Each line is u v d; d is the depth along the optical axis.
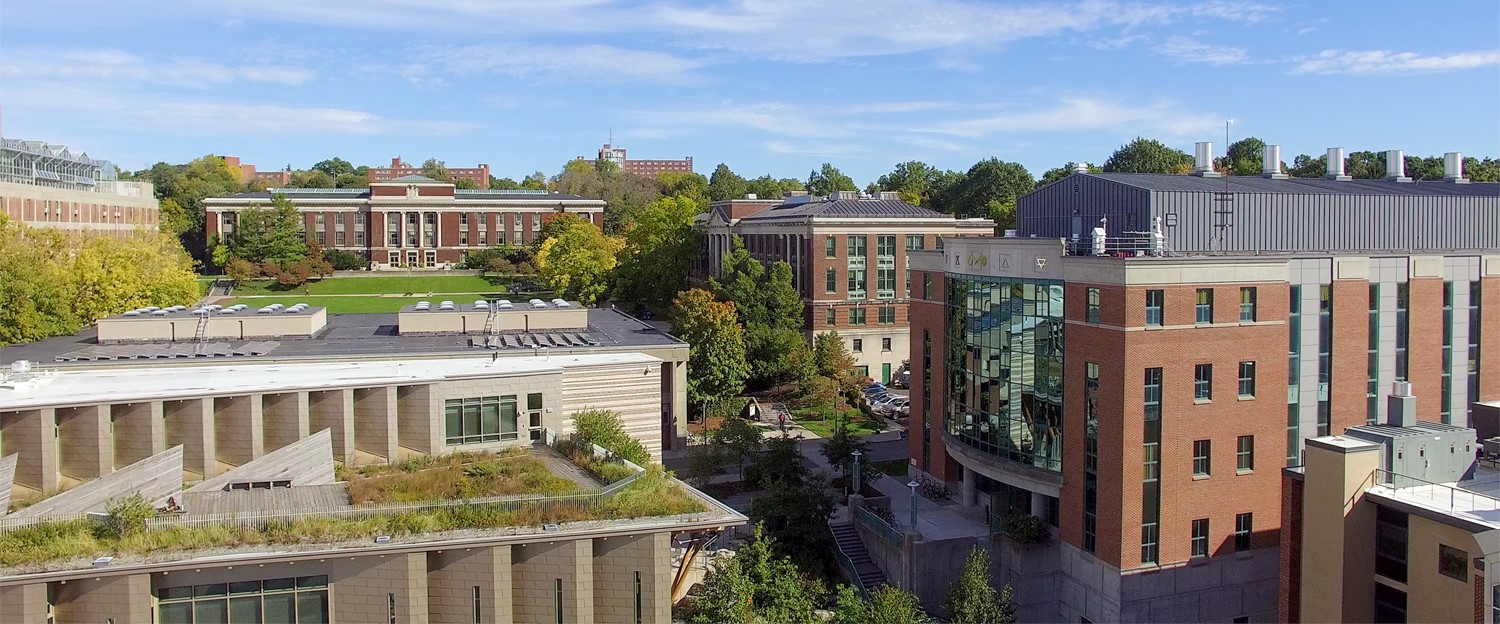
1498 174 141.88
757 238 129.50
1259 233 57.75
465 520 37.75
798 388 99.25
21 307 69.81
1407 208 61.38
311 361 59.38
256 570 35.44
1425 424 44.12
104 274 90.38
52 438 41.94
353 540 36.22
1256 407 52.91
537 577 38.06
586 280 139.00
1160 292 50.12
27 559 33.28
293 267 164.25
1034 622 54.97
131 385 46.78
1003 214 159.62
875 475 68.88
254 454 45.56
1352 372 55.84
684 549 50.38
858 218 110.88
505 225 192.12
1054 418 54.91
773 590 46.50
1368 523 40.09
